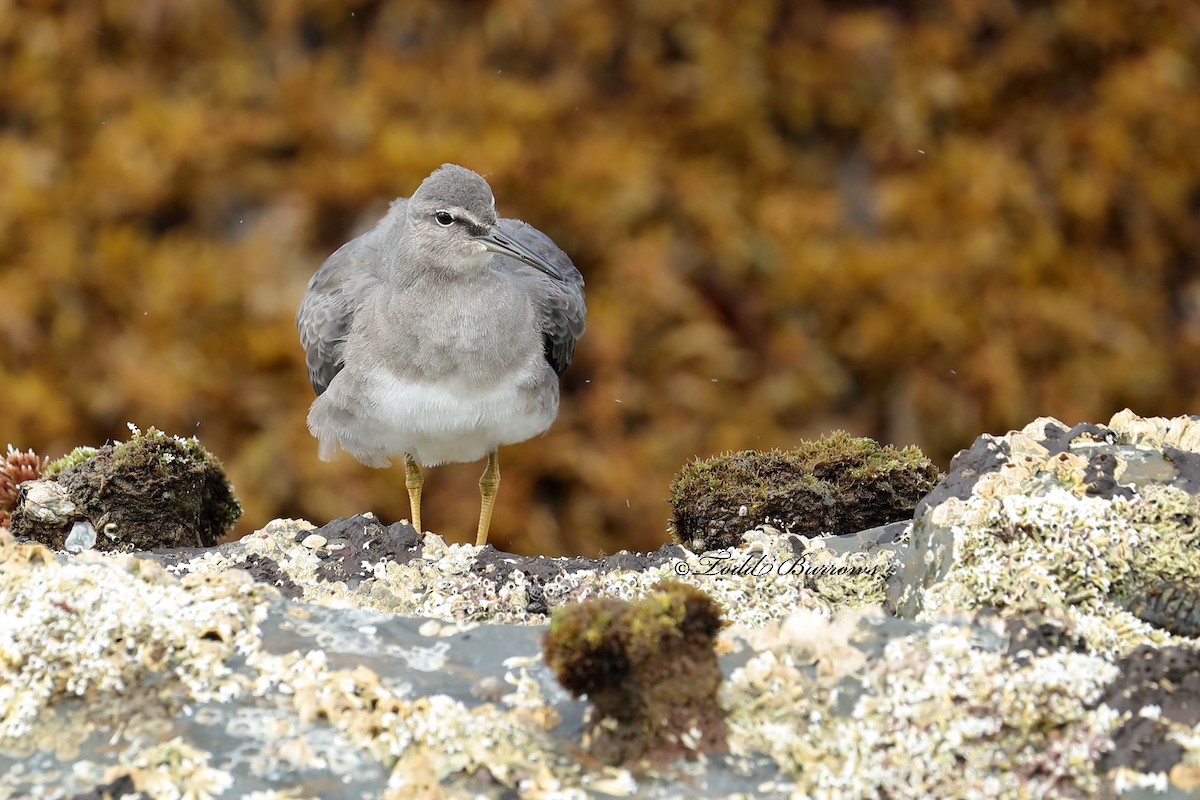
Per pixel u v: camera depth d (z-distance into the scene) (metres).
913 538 6.47
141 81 13.61
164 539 7.74
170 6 13.58
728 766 5.07
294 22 13.80
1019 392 13.37
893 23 14.08
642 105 13.66
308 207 12.95
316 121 13.23
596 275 13.03
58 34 13.49
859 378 13.64
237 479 12.42
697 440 12.88
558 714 5.30
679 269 13.27
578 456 12.57
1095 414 13.62
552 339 9.79
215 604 5.69
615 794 4.97
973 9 14.03
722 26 13.76
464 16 13.80
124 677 5.37
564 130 13.36
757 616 6.59
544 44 13.66
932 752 5.10
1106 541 5.85
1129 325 13.80
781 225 13.55
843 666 5.39
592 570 7.10
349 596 6.91
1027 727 5.13
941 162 13.95
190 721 5.23
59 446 12.63
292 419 12.58
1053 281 13.80
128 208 13.12
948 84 13.89
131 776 5.01
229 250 12.95
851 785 5.03
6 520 7.93
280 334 12.70
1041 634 5.42
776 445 13.03
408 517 12.60
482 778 5.02
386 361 9.13
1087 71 14.23
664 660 5.10
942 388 13.42
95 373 12.79
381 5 13.87
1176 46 14.22
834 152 14.16
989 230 13.63
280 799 4.96
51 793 4.96
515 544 12.54
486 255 9.02
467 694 5.40
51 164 13.34
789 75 13.95
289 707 5.30
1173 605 5.70
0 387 12.62
